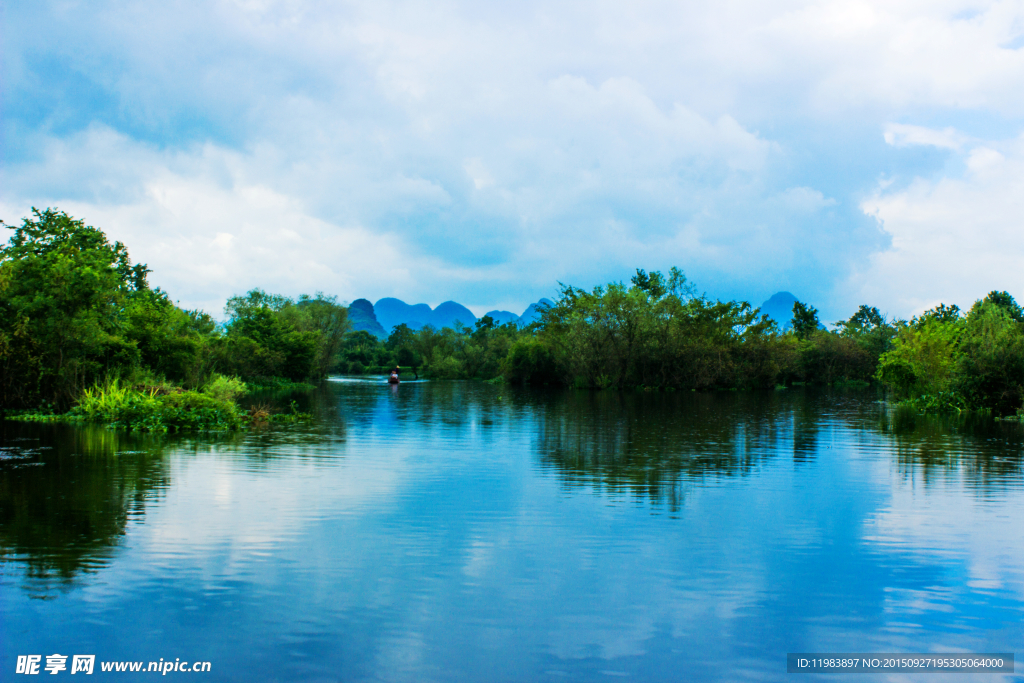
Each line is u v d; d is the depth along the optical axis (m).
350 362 124.06
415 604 7.17
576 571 8.23
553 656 6.06
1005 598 7.51
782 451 18.48
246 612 6.89
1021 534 9.95
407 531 9.87
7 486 12.61
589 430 23.92
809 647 6.31
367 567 8.28
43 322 25.64
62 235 31.25
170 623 6.62
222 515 10.59
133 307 33.50
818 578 8.08
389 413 31.45
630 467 15.58
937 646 6.38
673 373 60.09
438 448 18.69
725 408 35.84
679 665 5.95
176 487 12.66
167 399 23.31
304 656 5.99
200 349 36.75
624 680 5.66
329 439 20.55
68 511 10.72
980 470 15.44
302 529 9.88
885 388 65.94
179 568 8.13
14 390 25.00
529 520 10.57
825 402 41.72
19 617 6.70
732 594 7.56
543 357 69.94
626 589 7.67
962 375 31.44
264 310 63.09
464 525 10.24
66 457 16.11
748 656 6.12
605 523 10.42
